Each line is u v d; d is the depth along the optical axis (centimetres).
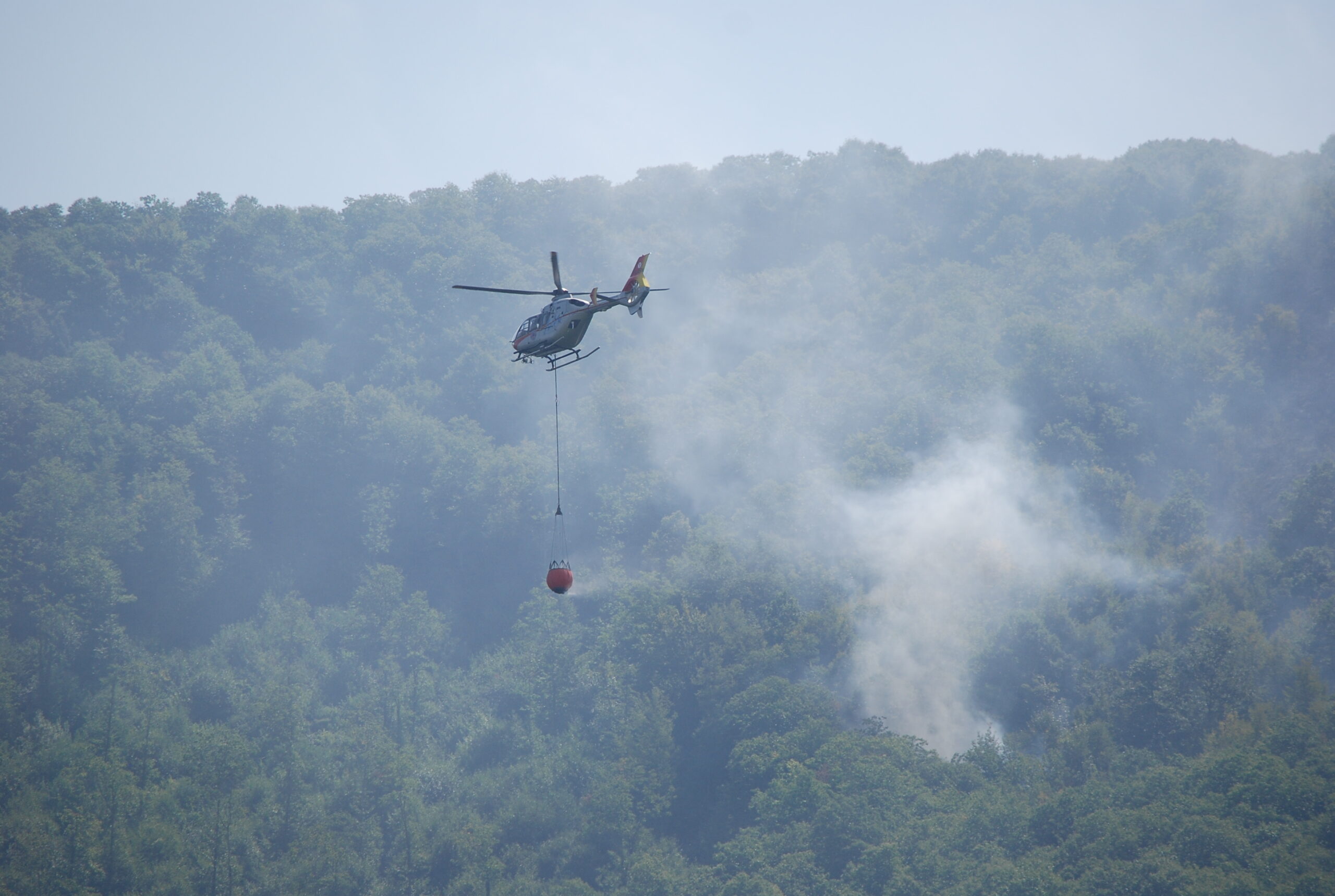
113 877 11331
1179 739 12388
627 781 13325
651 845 12719
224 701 15012
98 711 13900
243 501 19262
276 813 12888
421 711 15638
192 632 16862
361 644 16912
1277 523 16325
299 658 16350
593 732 14788
